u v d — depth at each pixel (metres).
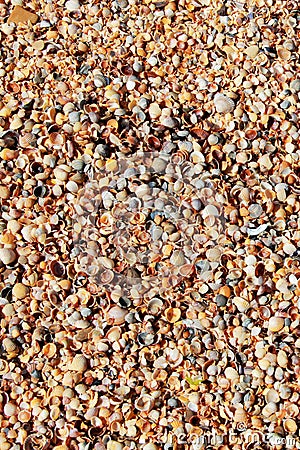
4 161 1.40
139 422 1.34
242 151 1.43
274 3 1.50
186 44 1.46
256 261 1.39
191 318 1.37
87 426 1.34
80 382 1.35
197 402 1.35
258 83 1.46
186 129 1.43
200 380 1.36
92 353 1.36
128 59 1.46
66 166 1.40
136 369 1.36
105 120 1.42
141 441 1.34
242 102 1.45
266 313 1.38
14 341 1.35
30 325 1.36
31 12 1.47
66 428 1.34
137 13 1.48
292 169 1.43
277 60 1.47
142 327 1.37
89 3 1.48
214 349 1.37
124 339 1.36
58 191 1.40
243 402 1.35
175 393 1.36
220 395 1.36
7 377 1.35
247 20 1.49
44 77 1.44
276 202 1.42
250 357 1.37
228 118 1.44
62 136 1.41
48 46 1.45
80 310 1.37
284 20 1.50
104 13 1.47
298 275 1.39
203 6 1.49
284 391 1.36
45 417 1.34
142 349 1.36
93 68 1.45
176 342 1.37
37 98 1.43
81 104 1.42
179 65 1.46
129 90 1.44
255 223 1.41
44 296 1.37
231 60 1.47
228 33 1.48
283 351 1.37
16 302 1.37
